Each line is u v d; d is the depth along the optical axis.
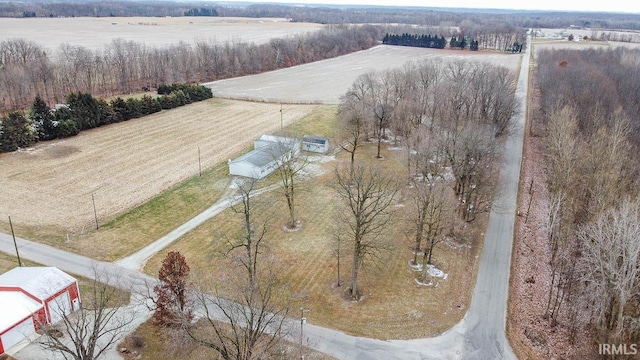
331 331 46.62
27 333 44.62
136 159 88.19
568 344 46.28
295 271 56.12
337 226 65.38
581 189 66.75
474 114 95.44
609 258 45.25
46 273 48.88
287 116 118.31
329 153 94.00
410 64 147.00
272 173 84.00
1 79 120.19
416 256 58.19
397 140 98.06
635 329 45.00
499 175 81.25
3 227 63.12
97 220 65.69
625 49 194.12
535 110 123.94
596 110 90.50
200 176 81.44
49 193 73.06
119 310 48.62
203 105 128.88
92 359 37.47
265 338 44.41
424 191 58.03
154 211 69.25
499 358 43.94
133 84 149.75
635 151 80.19
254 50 186.50
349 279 54.84
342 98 106.75
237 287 47.50
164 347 43.59
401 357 43.62
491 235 66.12
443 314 49.66
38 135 93.69
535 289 55.06
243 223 66.56
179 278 42.75
